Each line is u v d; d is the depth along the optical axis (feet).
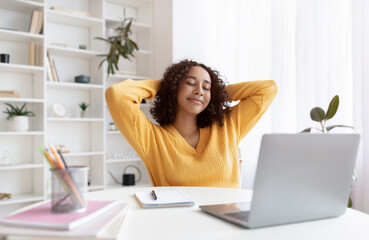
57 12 9.91
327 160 2.65
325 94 8.04
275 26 9.18
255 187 2.38
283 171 2.46
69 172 2.32
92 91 11.14
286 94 8.96
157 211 3.01
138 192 3.70
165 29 11.56
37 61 9.95
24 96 10.10
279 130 9.00
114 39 10.11
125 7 12.42
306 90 8.39
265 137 2.31
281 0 9.05
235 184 5.01
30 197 9.51
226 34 10.82
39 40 9.87
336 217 2.92
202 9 11.62
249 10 10.10
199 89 4.98
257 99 5.55
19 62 10.05
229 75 10.77
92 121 11.20
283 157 2.42
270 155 2.36
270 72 9.43
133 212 2.97
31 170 10.26
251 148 9.87
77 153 10.04
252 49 10.00
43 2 9.63
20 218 2.18
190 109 4.98
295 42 8.58
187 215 2.87
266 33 9.69
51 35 10.64
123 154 11.76
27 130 10.11
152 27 12.14
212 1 11.41
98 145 10.93
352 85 7.67
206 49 11.60
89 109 11.28
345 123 7.70
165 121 5.25
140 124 4.84
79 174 2.37
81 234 1.97
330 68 7.86
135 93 5.01
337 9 7.81
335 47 7.84
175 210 3.05
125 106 4.77
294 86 8.88
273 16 9.24
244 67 10.24
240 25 10.30
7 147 9.82
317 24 8.12
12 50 9.96
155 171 5.01
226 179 4.90
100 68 10.83
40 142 9.75
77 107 11.04
